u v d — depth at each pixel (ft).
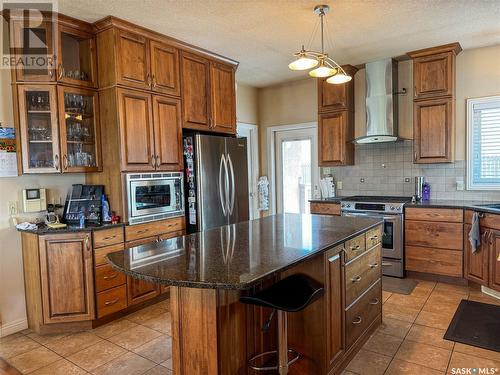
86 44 10.93
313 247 6.74
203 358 5.75
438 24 11.31
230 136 15.21
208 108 13.71
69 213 10.86
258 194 19.35
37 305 9.96
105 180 11.11
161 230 11.84
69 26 10.33
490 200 13.70
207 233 8.39
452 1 9.73
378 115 14.99
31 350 9.00
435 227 13.03
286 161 19.01
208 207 12.97
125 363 8.27
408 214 13.57
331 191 16.92
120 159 10.67
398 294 12.07
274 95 19.03
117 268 5.64
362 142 15.35
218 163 13.41
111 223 10.56
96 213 10.75
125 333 9.79
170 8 9.80
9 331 10.03
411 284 13.03
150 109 11.51
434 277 13.30
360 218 10.28
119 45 10.63
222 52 13.69
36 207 10.53
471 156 13.96
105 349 8.94
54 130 10.08
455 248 12.72
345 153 15.92
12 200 10.22
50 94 10.02
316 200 15.74
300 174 18.57
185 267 5.57
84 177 11.82
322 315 6.98
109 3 9.39
